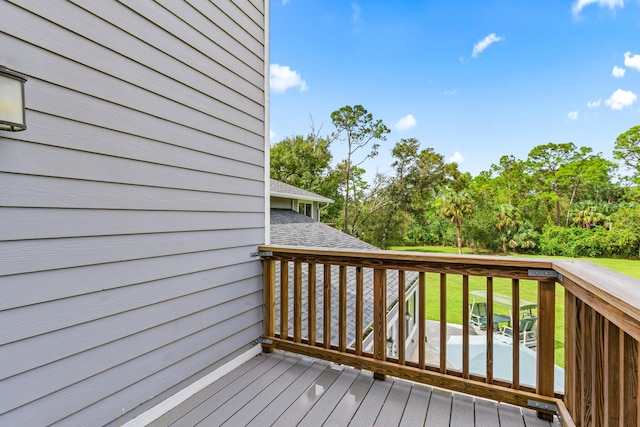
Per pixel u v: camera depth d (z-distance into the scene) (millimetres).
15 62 1279
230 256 2484
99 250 1605
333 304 5086
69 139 1475
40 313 1379
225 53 2443
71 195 1487
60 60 1436
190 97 2135
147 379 1841
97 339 1596
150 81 1862
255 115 2785
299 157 26438
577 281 1350
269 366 2512
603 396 1312
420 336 2152
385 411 1921
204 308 2240
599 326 1337
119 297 1700
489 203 24734
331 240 9594
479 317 8422
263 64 2895
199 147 2207
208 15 2285
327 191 25734
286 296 2709
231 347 2473
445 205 24484
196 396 2092
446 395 2094
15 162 1296
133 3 1765
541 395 1835
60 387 1444
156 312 1900
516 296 1873
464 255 2004
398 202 26469
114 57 1667
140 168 1809
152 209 1880
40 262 1376
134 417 1761
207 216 2275
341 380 2293
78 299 1519
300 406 1979
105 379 1630
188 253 2119
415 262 2145
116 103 1678
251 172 2734
